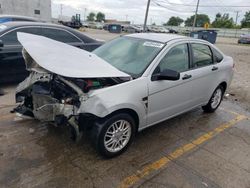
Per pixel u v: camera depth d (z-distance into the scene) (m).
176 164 3.21
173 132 4.09
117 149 3.23
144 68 3.38
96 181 2.78
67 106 2.87
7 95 5.24
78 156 3.20
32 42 3.31
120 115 3.07
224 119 4.83
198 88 4.21
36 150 3.26
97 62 3.13
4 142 3.39
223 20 82.75
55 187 2.64
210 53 4.54
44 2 33.84
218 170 3.15
